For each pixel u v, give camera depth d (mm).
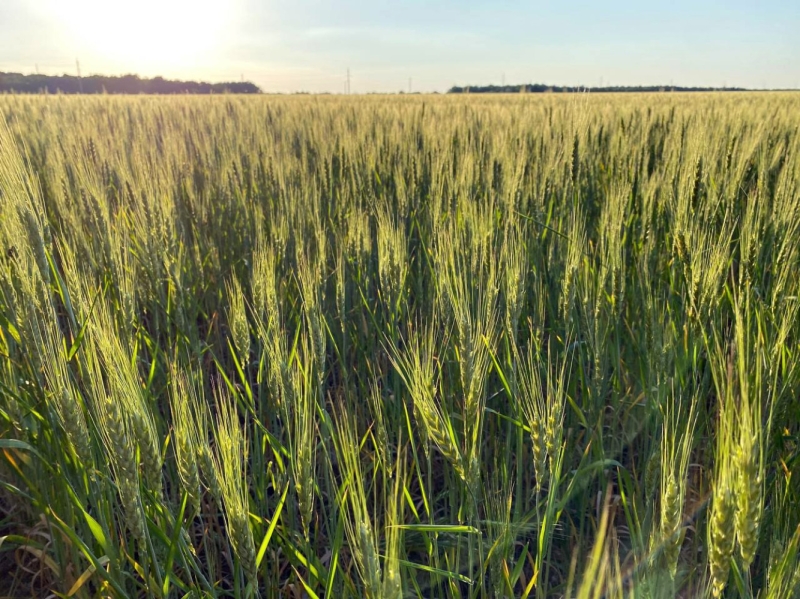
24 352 2908
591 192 6359
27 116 13094
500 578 2463
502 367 3492
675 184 5488
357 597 2348
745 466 1643
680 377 3113
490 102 24828
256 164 7520
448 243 3430
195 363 3869
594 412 3330
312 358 2965
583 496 3182
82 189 5082
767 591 2154
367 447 3738
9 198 2842
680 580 2639
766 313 3221
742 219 5266
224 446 2074
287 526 3002
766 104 16484
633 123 9195
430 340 2588
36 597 3223
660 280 4160
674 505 1848
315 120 12258
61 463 2598
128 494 2025
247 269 5527
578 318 3984
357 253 4629
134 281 3656
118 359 2111
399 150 8008
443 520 3381
